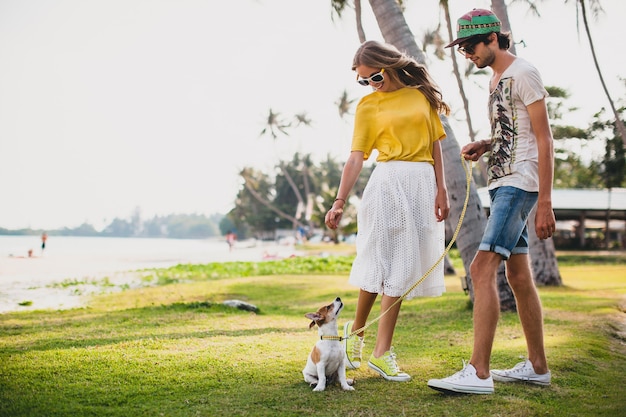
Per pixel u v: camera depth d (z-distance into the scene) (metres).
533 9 11.10
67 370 3.51
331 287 10.32
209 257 29.50
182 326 5.43
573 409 2.81
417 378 3.41
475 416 2.66
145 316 6.14
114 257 29.48
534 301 3.34
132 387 3.14
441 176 3.72
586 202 33.16
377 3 6.60
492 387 3.06
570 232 41.12
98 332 5.06
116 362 3.73
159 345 4.34
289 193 77.69
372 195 3.54
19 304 8.45
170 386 3.16
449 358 3.93
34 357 3.88
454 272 15.06
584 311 6.55
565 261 21.83
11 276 15.13
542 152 3.11
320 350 3.12
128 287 11.73
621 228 43.72
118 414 2.67
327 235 56.94
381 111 3.63
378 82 3.56
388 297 3.48
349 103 42.81
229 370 3.54
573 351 4.18
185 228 184.25
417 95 3.62
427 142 3.59
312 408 2.78
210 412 2.70
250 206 80.69
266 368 3.61
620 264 19.67
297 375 3.44
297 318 6.14
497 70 3.37
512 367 3.64
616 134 27.81
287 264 18.59
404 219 3.44
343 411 2.73
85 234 180.62
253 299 8.59
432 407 2.80
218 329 5.23
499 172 3.28
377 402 2.89
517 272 3.35
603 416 2.70
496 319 3.13
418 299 7.90
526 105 3.18
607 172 31.92
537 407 2.82
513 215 3.18
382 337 3.47
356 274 3.60
